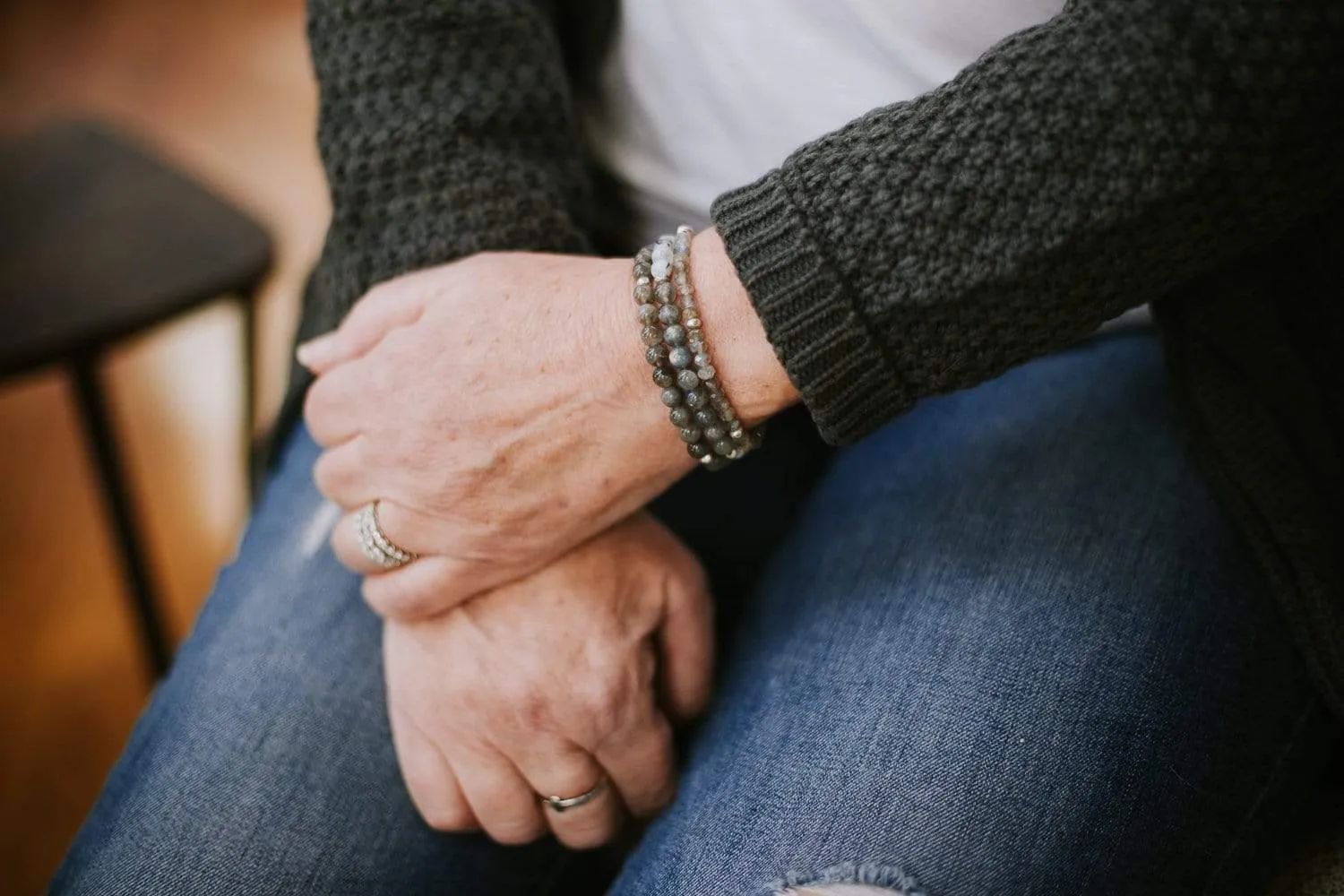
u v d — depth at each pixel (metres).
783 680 0.57
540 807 0.59
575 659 0.57
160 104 1.91
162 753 0.60
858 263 0.52
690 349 0.55
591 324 0.56
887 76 0.58
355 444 0.58
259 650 0.61
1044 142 0.51
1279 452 0.55
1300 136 0.49
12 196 0.87
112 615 1.13
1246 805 0.55
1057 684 0.54
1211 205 0.50
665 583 0.59
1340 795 0.58
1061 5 0.56
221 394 1.40
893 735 0.54
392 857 0.58
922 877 0.52
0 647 1.10
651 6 0.62
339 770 0.59
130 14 2.17
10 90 1.96
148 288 0.81
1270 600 0.56
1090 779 0.53
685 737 0.61
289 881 0.57
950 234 0.51
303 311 0.68
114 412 0.92
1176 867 0.53
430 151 0.60
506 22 0.61
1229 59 0.49
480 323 0.56
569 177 0.63
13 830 0.95
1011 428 0.60
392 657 0.59
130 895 0.57
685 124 0.63
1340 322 0.54
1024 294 0.52
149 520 1.23
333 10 0.61
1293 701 0.56
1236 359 0.55
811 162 0.53
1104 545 0.57
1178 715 0.54
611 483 0.57
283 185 1.71
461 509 0.57
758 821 0.54
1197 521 0.57
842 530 0.61
